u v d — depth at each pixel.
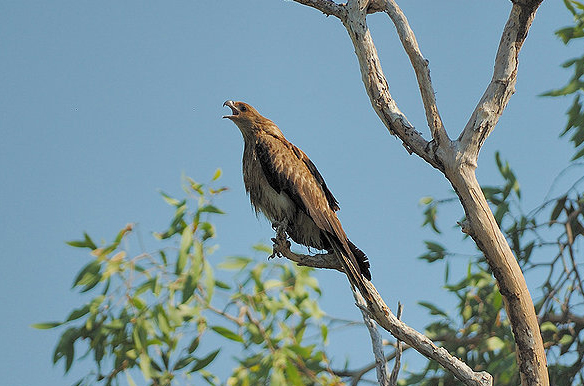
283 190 11.64
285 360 12.09
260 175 11.98
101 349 11.90
